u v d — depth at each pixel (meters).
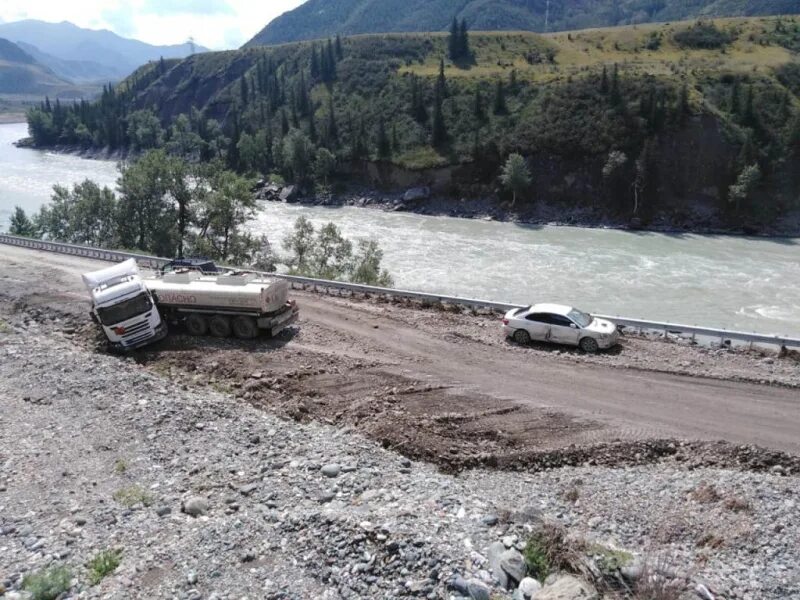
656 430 15.88
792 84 97.00
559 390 18.31
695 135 84.94
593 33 142.25
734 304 45.00
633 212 82.06
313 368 20.45
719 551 10.66
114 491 12.93
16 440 15.47
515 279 52.12
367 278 39.56
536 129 94.56
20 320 27.55
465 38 140.38
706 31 127.25
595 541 10.49
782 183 80.75
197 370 21.00
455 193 95.38
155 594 9.21
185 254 54.19
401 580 9.13
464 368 20.09
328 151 105.25
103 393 18.50
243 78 168.62
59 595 9.35
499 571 9.27
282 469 13.73
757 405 17.05
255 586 9.29
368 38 158.88
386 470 13.80
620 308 44.16
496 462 14.73
